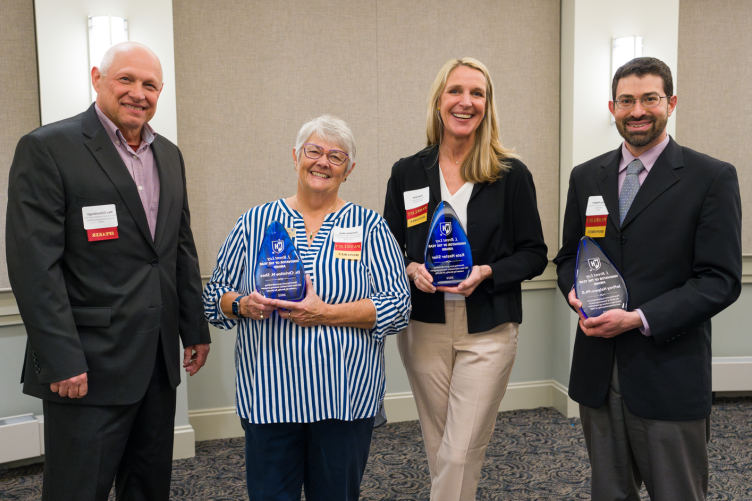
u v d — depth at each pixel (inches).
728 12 153.1
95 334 68.7
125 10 113.7
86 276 68.5
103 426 69.1
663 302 66.0
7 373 117.9
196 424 134.9
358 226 70.7
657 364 68.1
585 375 73.6
